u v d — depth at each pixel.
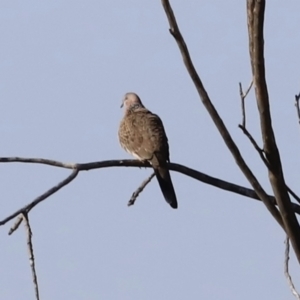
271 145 9.73
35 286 9.69
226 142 9.46
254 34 9.22
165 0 8.96
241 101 9.70
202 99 9.30
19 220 10.12
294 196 10.16
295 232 9.99
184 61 9.15
